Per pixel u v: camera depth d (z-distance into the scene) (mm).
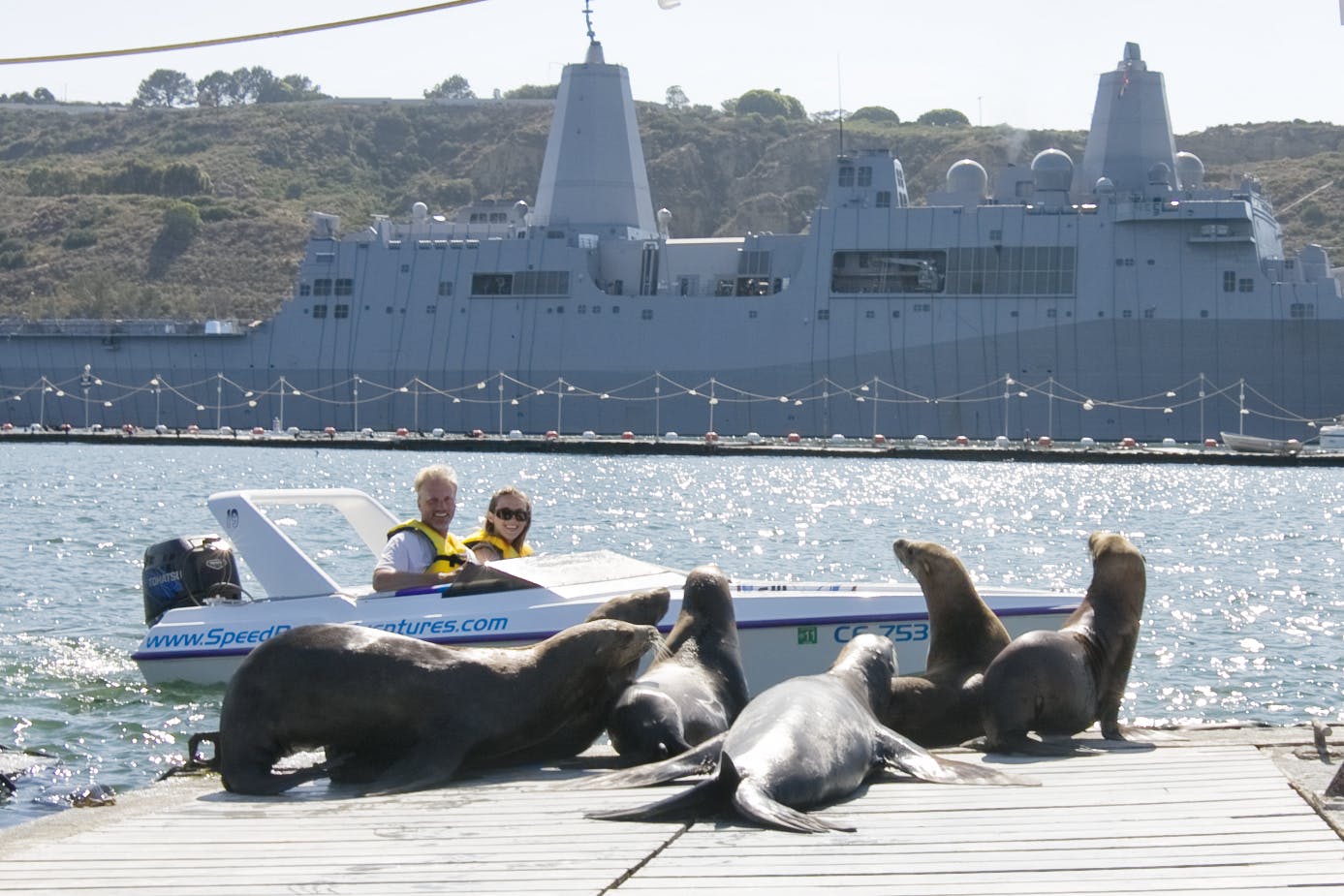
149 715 22016
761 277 131625
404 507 70062
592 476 96812
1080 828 10555
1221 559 51969
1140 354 118062
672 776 12023
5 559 45969
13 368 152625
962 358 122062
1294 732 15000
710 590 15250
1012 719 14070
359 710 13469
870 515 69938
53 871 9914
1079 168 141500
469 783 13227
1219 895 8828
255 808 12289
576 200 139500
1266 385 116375
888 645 14227
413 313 136625
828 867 9555
